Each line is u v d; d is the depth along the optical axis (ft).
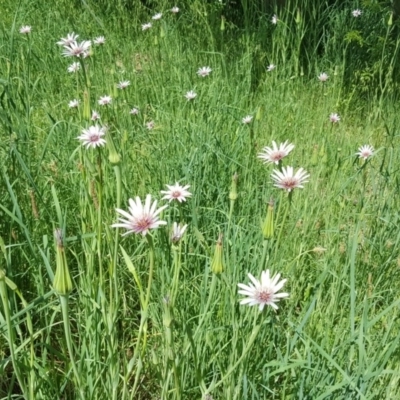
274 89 3.75
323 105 3.64
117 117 2.75
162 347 1.64
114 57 4.04
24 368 1.32
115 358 1.44
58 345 1.87
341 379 1.54
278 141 3.09
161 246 1.76
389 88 3.53
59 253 1.05
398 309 1.78
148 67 3.82
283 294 1.22
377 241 2.24
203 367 1.55
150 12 4.89
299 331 1.51
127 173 2.29
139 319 2.01
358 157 2.63
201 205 2.34
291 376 1.58
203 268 2.05
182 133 2.82
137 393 1.77
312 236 2.25
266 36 4.33
